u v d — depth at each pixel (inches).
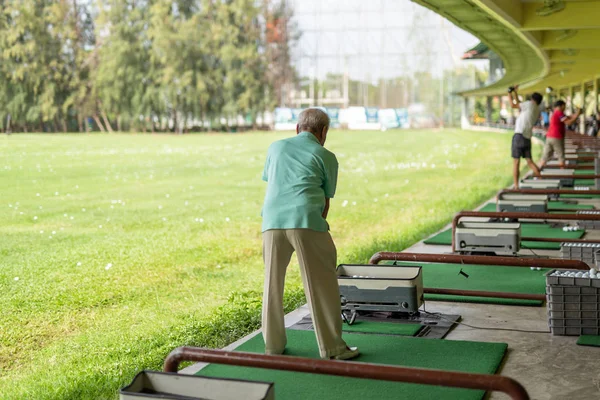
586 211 387.5
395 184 779.4
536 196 400.8
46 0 2337.6
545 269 286.4
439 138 1867.6
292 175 179.2
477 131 2246.6
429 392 159.5
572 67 846.5
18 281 305.6
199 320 235.0
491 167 950.4
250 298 268.4
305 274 177.6
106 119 2524.6
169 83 2482.8
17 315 255.4
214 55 2591.0
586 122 1323.8
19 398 174.1
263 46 2758.4
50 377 189.2
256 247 403.2
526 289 254.2
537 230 377.1
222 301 274.8
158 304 271.4
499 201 397.1
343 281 214.1
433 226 420.8
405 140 1792.6
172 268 339.6
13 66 2229.3
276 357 117.0
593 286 199.5
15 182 773.9
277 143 183.9
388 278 217.9
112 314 257.6
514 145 503.8
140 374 122.7
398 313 220.5
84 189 723.4
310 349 191.0
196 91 2500.0
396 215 530.3
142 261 354.6
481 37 539.5
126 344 214.5
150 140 1824.6
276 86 2805.1
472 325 213.9
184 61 2519.7
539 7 430.0
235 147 1523.1
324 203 182.2
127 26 2460.6
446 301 241.3
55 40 2346.2
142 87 2488.9
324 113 188.4
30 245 399.5
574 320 201.3
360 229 471.2
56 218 516.4
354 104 2864.2
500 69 2181.3
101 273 324.8
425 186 751.7
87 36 2586.1
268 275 181.2
